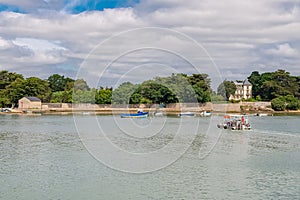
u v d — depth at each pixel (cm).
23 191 2942
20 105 15288
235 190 3034
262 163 4084
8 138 6166
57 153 4562
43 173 3509
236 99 17400
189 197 2831
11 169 3681
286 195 2922
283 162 4156
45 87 17038
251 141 5966
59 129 7669
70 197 2797
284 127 8638
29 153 4588
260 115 14100
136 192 2923
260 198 2841
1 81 17400
